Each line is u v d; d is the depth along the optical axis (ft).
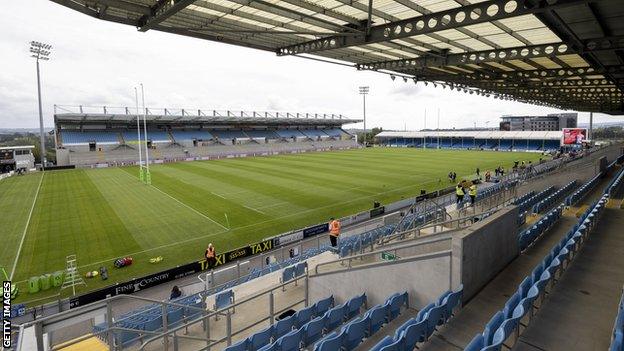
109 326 19.13
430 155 203.62
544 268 22.08
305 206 79.15
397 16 32.89
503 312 16.65
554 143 241.76
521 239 28.55
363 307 25.36
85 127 198.59
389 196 89.10
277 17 35.06
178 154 197.98
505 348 16.28
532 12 25.75
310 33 35.04
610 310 18.89
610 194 47.11
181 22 35.76
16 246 56.08
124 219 69.51
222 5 32.07
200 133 232.12
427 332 17.75
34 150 239.30
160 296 41.47
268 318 25.32
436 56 48.78
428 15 31.76
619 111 156.97
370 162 164.55
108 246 55.72
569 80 65.92
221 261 49.65
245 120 231.30
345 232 62.18
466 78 66.74
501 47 44.29
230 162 170.19
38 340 17.62
